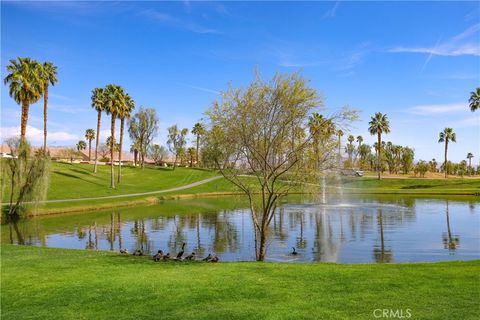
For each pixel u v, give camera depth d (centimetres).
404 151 16762
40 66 5884
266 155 2153
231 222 4319
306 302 1133
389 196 7738
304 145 2134
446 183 10238
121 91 7931
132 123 11138
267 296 1211
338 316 1007
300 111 2102
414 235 3359
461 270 1512
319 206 5819
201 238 3341
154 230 3794
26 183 4688
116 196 7069
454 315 992
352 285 1312
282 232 3597
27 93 5491
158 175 10769
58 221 4444
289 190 2247
